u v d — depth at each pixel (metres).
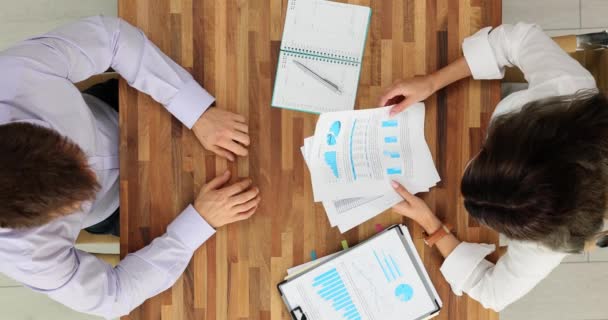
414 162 1.15
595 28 1.84
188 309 1.16
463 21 1.16
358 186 1.15
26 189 0.77
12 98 0.97
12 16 1.84
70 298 1.03
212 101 1.14
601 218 0.75
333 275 1.15
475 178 0.79
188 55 1.17
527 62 1.03
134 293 1.09
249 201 1.14
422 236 1.16
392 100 1.17
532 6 1.83
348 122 1.15
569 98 0.80
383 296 1.15
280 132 1.16
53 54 1.03
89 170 0.87
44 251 0.94
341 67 1.17
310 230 1.16
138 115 1.15
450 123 1.16
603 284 1.83
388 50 1.17
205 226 1.12
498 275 1.07
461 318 1.16
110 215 1.33
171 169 1.16
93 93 1.34
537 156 0.72
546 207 0.72
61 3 1.85
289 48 1.16
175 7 1.16
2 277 1.83
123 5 1.16
